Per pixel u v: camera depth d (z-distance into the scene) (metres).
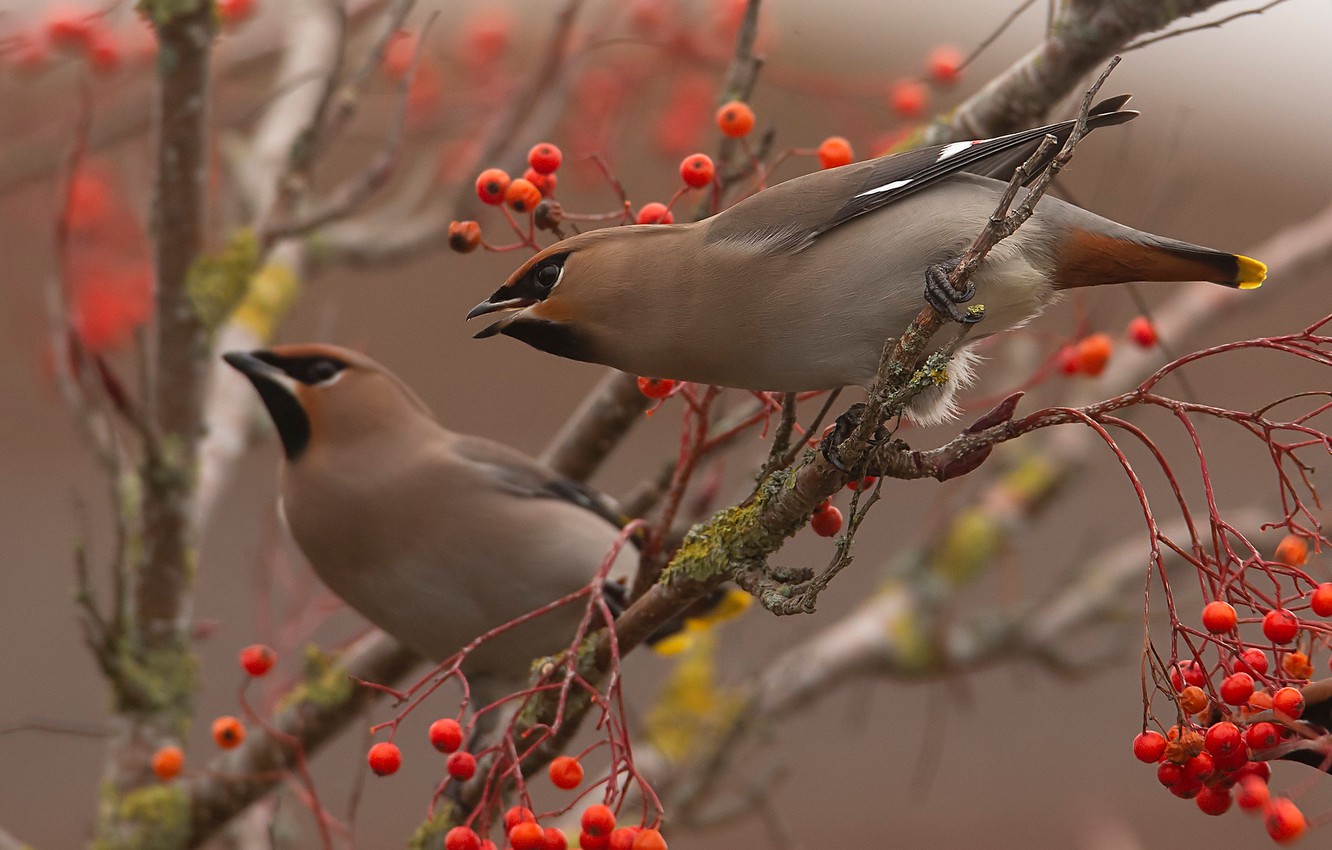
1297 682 6.32
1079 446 14.84
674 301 7.90
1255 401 16.30
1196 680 6.48
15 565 15.95
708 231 8.01
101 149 12.68
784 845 11.65
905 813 15.09
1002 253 7.71
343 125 10.59
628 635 7.62
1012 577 14.41
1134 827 14.74
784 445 7.73
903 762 15.49
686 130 12.48
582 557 10.01
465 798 8.21
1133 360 13.45
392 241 12.86
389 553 10.09
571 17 11.23
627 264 7.97
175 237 10.09
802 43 15.53
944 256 7.78
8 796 14.59
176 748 10.06
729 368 8.02
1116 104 7.98
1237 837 14.55
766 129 8.81
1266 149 17.47
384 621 10.38
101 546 16.27
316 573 10.40
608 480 16.50
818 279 7.80
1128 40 8.86
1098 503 16.98
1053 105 9.17
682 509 10.99
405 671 11.12
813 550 17.12
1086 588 14.44
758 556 7.21
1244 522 13.38
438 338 17.06
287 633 10.63
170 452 10.10
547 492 10.19
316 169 11.10
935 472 6.74
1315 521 6.34
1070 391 13.45
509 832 6.57
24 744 14.93
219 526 16.59
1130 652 14.27
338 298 17.22
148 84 12.91
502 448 10.34
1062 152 6.33
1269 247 13.68
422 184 13.32
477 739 10.23
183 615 10.25
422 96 13.20
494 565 10.01
